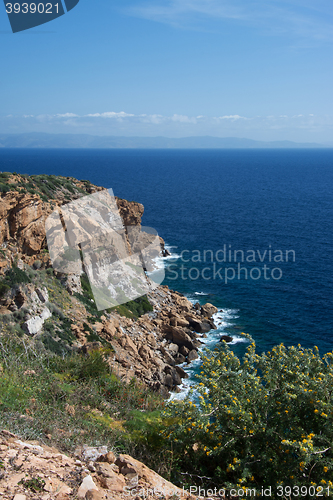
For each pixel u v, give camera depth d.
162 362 25.59
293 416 6.24
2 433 4.86
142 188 137.62
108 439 6.20
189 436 6.13
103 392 9.45
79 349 17.27
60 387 8.21
